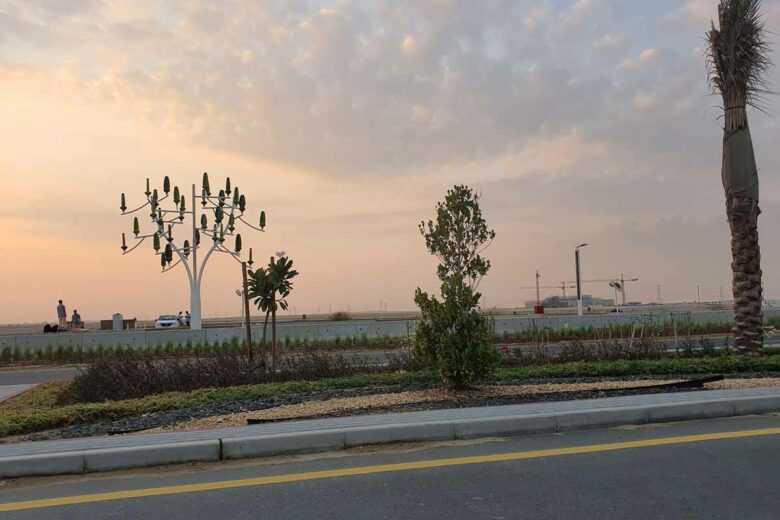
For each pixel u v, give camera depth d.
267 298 16.47
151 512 4.88
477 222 15.00
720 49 14.84
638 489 5.27
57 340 25.66
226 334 27.31
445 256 14.96
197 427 8.41
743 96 14.83
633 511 4.76
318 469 5.95
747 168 14.70
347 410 9.16
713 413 8.08
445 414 7.69
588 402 8.41
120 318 45.56
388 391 11.23
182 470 6.03
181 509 4.93
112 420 9.73
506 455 6.34
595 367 13.05
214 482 5.61
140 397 12.16
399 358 16.14
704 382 10.90
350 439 6.73
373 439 6.82
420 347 10.84
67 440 6.98
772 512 4.72
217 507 4.96
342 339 27.78
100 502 5.12
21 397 13.77
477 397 9.95
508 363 15.23
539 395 9.95
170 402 10.66
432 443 6.89
